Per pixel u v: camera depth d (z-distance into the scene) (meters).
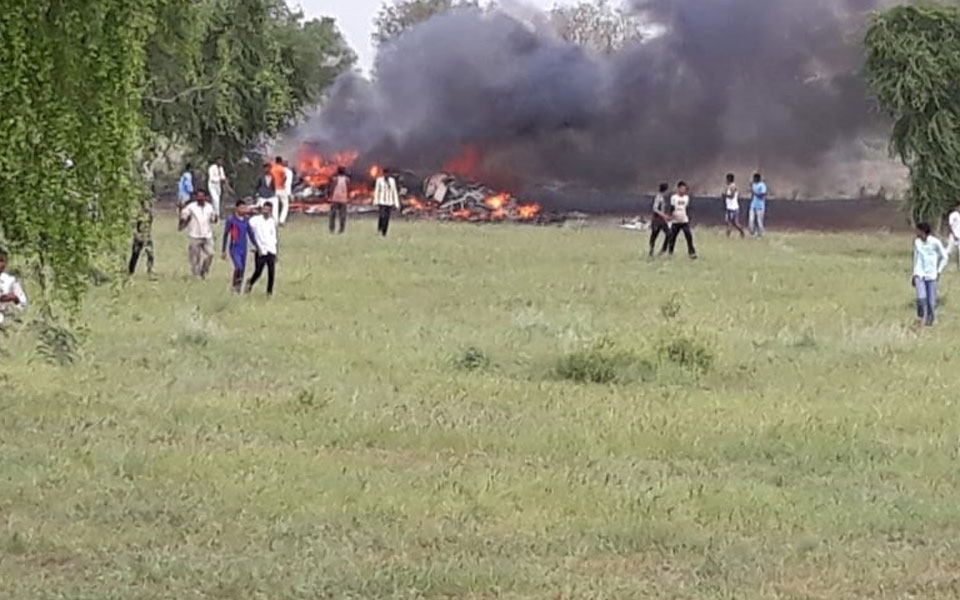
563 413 13.50
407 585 8.01
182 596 7.81
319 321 20.09
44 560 8.46
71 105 10.21
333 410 13.27
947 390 15.23
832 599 8.00
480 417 13.12
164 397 13.82
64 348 14.78
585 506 9.88
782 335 19.52
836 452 11.86
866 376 16.25
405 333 19.05
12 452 11.16
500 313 21.59
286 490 10.10
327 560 8.50
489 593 8.00
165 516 9.44
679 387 15.28
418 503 9.85
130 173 10.63
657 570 8.53
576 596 7.95
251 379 15.17
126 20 10.23
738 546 9.00
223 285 23.78
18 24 9.89
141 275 24.62
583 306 22.59
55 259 10.61
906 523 9.65
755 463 11.54
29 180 10.27
